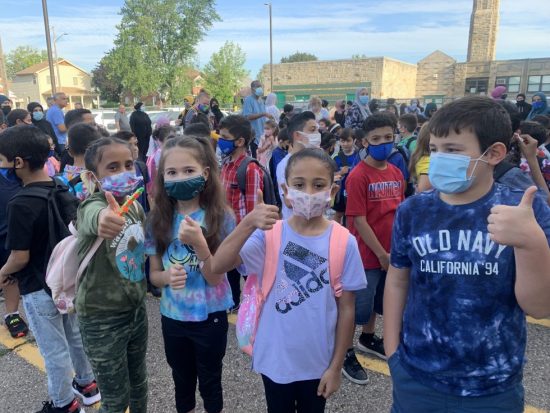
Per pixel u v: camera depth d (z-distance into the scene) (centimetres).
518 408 144
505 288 138
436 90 3756
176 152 218
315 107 1159
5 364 343
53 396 263
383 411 279
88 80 6875
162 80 4631
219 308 231
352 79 3800
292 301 187
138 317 231
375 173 304
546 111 1141
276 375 187
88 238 212
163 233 227
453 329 143
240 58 5200
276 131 687
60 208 252
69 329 279
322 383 187
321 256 187
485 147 140
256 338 193
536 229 122
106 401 221
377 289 322
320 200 180
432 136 149
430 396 148
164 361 340
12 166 247
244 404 288
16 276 253
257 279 195
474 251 140
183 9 4600
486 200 144
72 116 509
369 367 328
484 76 3428
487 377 141
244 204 380
